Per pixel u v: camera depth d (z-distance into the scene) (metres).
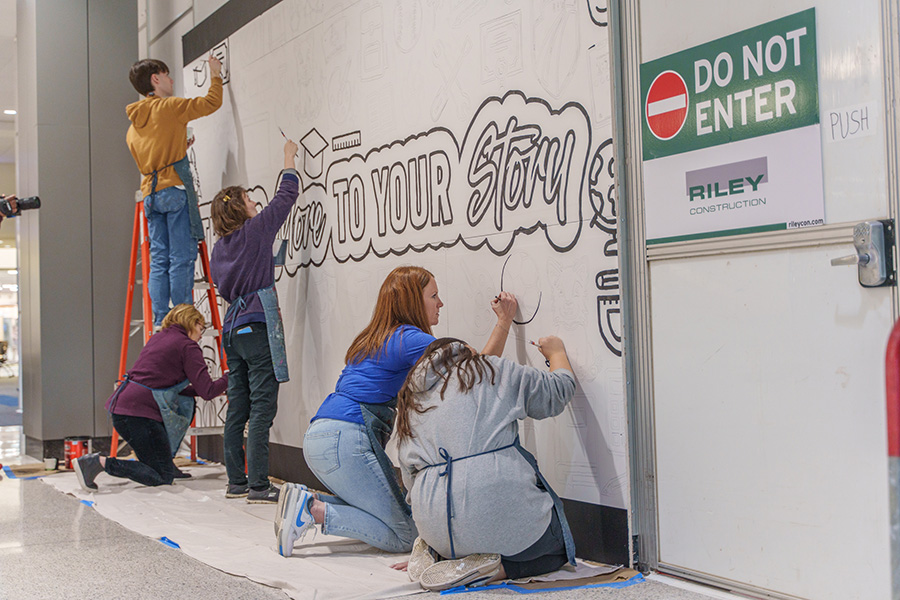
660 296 2.37
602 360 2.50
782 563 2.05
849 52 1.90
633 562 2.42
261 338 3.77
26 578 2.48
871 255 1.83
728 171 2.17
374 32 3.56
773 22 2.06
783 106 2.04
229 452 3.88
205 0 5.10
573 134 2.59
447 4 3.13
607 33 2.47
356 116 3.69
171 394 4.22
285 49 4.25
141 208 4.86
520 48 2.79
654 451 2.38
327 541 2.96
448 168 3.13
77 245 5.70
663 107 2.35
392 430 2.83
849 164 1.91
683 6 2.29
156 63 4.68
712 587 2.22
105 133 5.81
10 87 9.63
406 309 2.78
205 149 5.11
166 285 4.63
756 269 2.12
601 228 2.50
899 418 0.92
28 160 5.93
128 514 3.47
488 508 2.22
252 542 2.93
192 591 2.33
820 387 1.98
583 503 2.56
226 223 3.88
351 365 2.86
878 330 1.86
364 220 3.64
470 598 2.18
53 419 5.60
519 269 2.80
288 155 3.96
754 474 2.12
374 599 2.20
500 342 2.76
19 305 6.39
